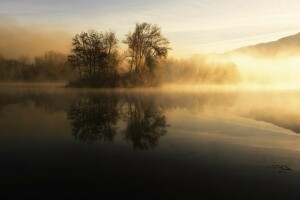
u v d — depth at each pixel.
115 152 18.92
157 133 24.45
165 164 16.62
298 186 13.83
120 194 12.95
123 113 35.81
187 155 18.28
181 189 13.48
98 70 82.06
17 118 31.19
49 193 13.02
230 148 19.81
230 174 15.19
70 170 15.70
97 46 79.94
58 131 25.02
